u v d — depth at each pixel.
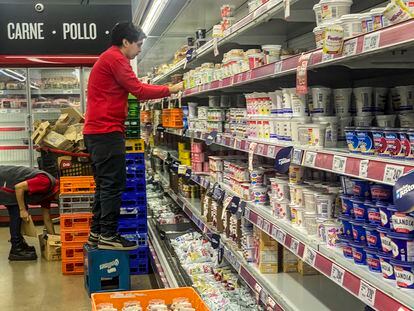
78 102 8.77
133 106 5.14
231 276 3.56
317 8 2.07
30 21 7.00
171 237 5.04
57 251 5.77
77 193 5.21
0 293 4.69
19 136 8.76
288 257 2.89
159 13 5.61
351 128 1.78
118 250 4.46
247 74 2.75
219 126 3.87
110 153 4.22
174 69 5.59
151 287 4.78
